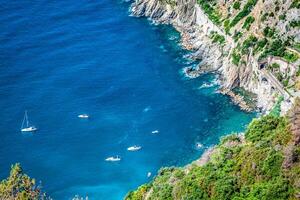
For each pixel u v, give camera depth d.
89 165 193.50
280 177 109.75
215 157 128.88
